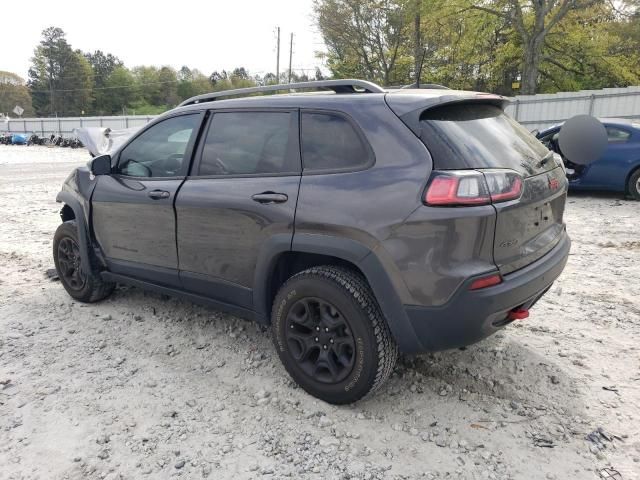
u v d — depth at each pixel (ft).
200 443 9.25
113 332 13.67
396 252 8.97
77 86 340.39
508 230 9.16
